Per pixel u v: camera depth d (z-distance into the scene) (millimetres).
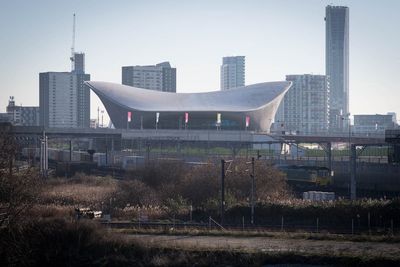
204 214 144000
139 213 145375
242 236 117250
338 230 123938
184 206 150875
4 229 109188
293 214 138500
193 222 133625
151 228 125688
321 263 98312
